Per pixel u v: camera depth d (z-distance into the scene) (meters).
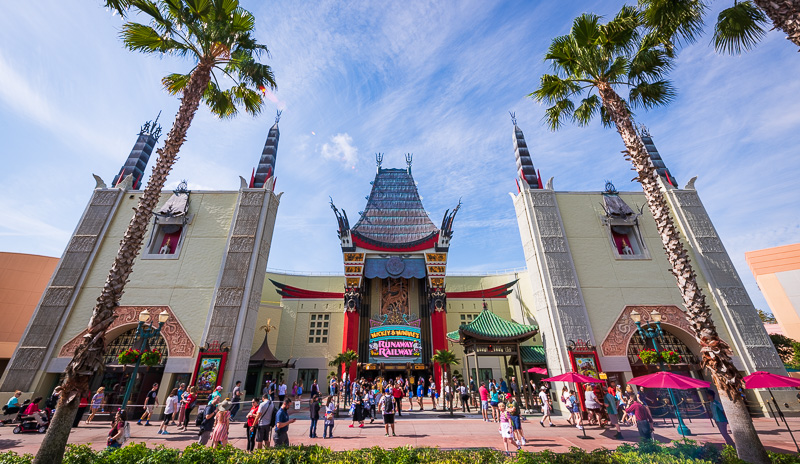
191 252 23.84
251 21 16.77
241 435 15.19
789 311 36.69
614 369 20.97
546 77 18.20
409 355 34.84
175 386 20.39
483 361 34.59
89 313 21.67
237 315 21.91
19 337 30.61
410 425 17.53
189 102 14.15
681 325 22.19
